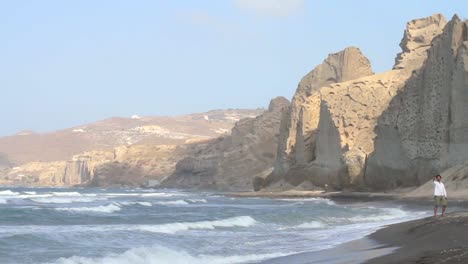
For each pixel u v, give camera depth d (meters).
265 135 142.38
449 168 60.03
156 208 52.50
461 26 63.88
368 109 84.62
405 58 89.81
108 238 26.23
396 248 19.94
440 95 65.25
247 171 140.50
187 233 29.44
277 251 22.78
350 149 81.00
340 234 28.19
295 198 79.06
